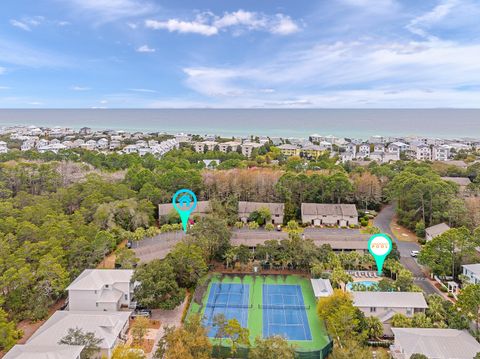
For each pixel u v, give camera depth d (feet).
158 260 194.29
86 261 207.31
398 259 230.89
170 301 174.29
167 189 337.31
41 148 620.08
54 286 175.63
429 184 289.74
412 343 136.05
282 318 175.83
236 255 224.33
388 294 171.42
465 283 190.70
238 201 334.44
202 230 233.76
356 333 147.95
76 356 126.72
